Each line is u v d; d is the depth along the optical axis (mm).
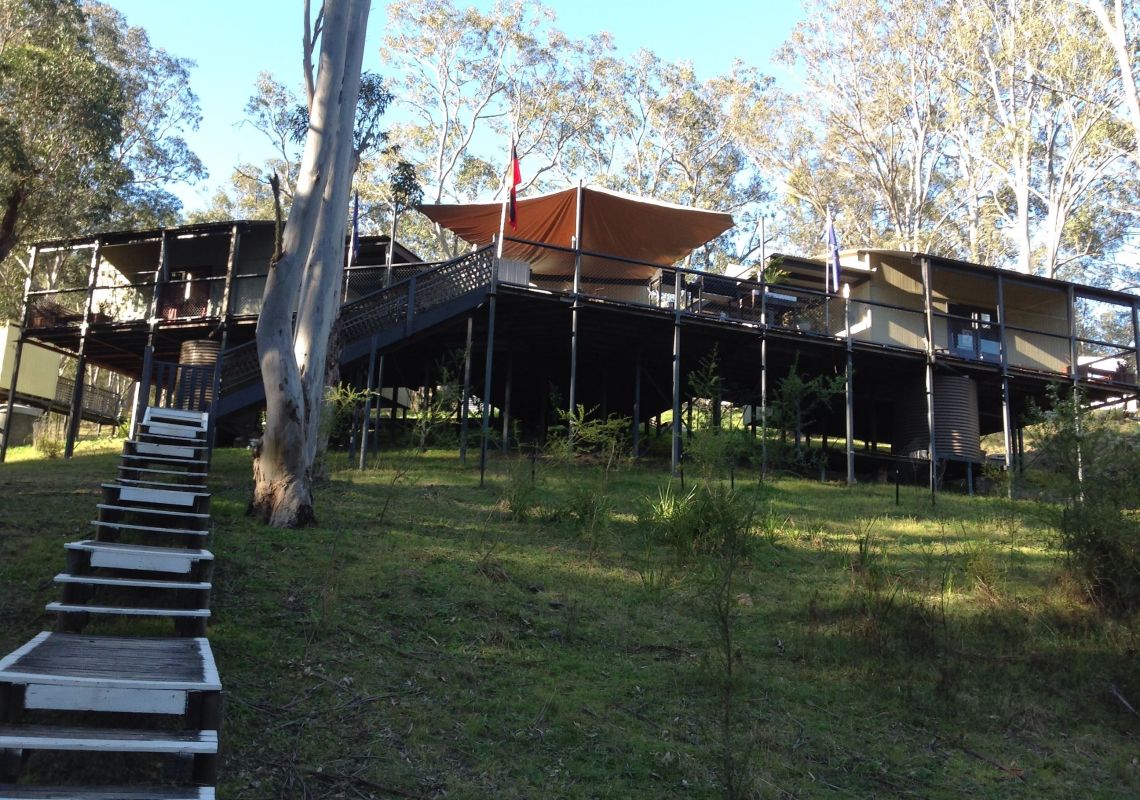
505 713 6273
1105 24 24281
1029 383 21844
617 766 5750
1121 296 22766
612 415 19000
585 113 38719
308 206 10594
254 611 7379
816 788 5805
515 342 19750
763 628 8609
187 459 10516
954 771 6273
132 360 24312
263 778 5051
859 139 35625
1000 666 8039
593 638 7902
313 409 11047
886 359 20109
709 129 38625
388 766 5395
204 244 22828
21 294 32781
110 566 6629
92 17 34344
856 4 34438
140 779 4820
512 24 38219
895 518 14500
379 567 8914
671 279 20297
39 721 5152
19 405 27312
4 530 9117
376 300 16375
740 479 17109
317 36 12344
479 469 15992
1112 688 7586
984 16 31078
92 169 26219
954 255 35875
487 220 20047
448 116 38906
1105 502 9742
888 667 7746
